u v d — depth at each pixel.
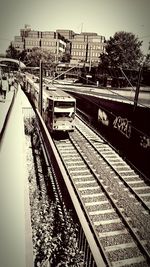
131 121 11.05
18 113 11.68
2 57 16.72
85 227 4.84
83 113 16.95
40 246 4.89
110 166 9.38
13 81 21.39
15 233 3.93
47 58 16.94
